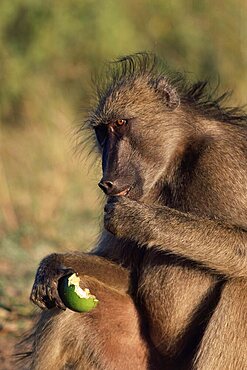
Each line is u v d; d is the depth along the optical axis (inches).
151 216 418.3
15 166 920.3
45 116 1016.2
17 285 598.5
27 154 931.3
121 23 1128.2
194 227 416.2
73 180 879.1
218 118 455.2
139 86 462.3
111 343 436.1
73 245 716.0
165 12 1154.7
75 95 1056.2
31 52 1088.8
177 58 1114.7
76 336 431.2
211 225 418.0
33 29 1101.7
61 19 1111.0
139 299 440.1
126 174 439.8
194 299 431.5
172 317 433.7
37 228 761.6
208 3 1153.4
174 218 418.0
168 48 1130.0
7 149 952.9
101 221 483.5
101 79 663.1
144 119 450.9
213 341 412.2
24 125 1021.8
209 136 441.4
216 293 428.1
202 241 414.9
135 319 441.4
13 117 1037.2
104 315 435.5
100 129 462.9
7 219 791.1
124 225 422.0
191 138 444.5
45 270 425.7
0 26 1091.9
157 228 416.5
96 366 435.2
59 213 804.0
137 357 441.7
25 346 477.4
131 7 1167.6
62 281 416.5
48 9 1112.2
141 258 444.1
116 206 424.2
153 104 454.6
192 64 1095.0
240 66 1096.2
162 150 444.5
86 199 842.8
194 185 430.3
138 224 419.2
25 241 731.4
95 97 501.4
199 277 429.4
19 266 654.5
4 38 1093.1
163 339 438.3
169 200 441.4
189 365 431.5
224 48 1114.7
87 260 436.8
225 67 1088.8
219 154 429.4
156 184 446.0
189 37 1120.8
